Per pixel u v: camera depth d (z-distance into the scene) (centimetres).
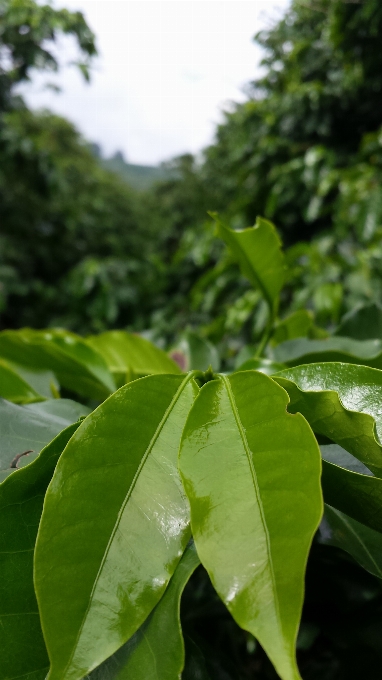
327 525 25
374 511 19
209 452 18
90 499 17
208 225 196
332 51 173
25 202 365
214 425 19
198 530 16
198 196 383
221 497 17
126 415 19
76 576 16
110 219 473
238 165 242
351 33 151
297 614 14
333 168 170
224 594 15
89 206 456
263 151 196
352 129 189
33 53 267
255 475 17
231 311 134
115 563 16
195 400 20
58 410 29
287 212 192
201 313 235
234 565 15
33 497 19
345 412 19
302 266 131
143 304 308
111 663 16
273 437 18
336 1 147
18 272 362
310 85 183
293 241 200
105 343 46
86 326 296
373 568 22
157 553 17
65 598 15
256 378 20
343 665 26
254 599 14
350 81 168
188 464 18
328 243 142
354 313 46
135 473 18
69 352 39
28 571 18
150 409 20
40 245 388
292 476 16
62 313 345
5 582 18
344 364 22
